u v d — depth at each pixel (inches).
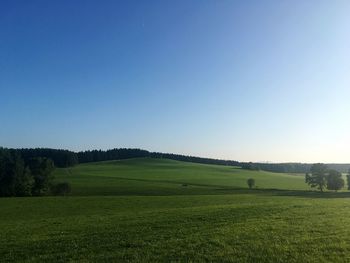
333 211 1502.2
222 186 6259.8
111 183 6176.2
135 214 1808.6
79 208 2746.1
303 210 1547.7
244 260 786.8
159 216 1573.6
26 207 2871.6
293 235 1013.8
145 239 1023.6
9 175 5088.6
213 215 1453.0
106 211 2486.5
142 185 5989.2
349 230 1073.5
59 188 5157.5
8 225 1667.1
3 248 1031.6
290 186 6594.5
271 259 789.2
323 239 958.4
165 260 807.1
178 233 1090.1
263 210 1571.1
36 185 5162.4
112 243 994.7
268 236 1003.9
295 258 792.9
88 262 819.4
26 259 892.0
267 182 7322.8
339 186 5723.4
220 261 788.0
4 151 5369.1
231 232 1068.5
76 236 1142.3
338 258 787.4
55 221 1710.1
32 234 1283.2
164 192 5152.6
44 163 5457.7
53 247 998.4
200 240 975.0
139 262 799.1
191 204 2854.3
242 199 3321.9
